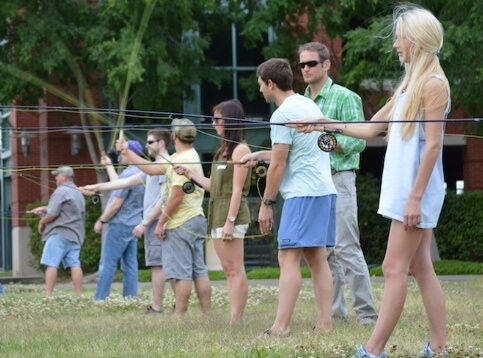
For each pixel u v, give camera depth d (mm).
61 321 11633
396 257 7465
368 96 27062
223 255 10766
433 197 7492
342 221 10492
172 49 26500
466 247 29359
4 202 33938
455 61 24188
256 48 29984
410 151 7473
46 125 28703
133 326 10641
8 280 27750
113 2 24109
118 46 24266
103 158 11289
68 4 25844
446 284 18422
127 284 15609
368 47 24500
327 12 26375
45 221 17000
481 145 30453
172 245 11930
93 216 28109
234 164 10461
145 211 13445
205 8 26641
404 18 7586
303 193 9281
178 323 10719
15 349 9039
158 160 13141
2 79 25750
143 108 26438
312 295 15625
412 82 7523
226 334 9414
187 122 11625
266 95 9867
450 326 9641
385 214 7488
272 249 28906
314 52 10836
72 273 17172
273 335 9180
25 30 25078
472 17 23859
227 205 10711
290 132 9281
